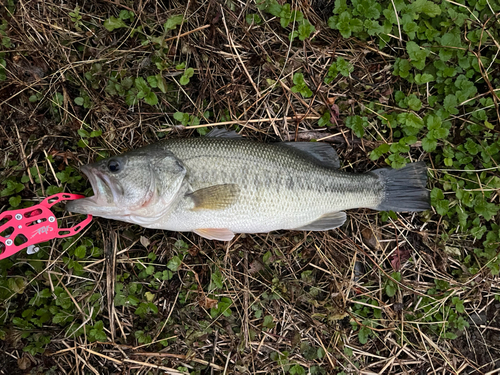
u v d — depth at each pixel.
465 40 0.50
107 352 0.48
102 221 0.48
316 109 0.52
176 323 0.49
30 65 0.48
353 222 0.52
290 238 0.51
